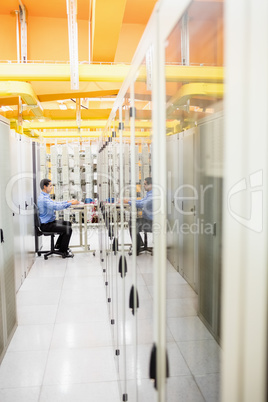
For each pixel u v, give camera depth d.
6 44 4.10
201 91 2.90
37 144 6.68
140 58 1.42
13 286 3.44
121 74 3.39
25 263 5.22
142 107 1.77
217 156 2.25
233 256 0.57
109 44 3.37
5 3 3.84
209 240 2.68
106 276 4.34
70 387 2.55
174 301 2.87
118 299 2.59
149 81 1.23
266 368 0.52
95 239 8.02
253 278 0.53
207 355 2.35
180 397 1.95
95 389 2.53
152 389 1.32
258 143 0.50
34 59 4.16
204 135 2.52
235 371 0.58
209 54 2.82
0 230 2.96
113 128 3.10
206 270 2.77
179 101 3.21
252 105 0.51
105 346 3.16
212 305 2.62
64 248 6.41
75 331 3.46
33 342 3.23
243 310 0.55
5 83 3.74
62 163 8.66
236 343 0.57
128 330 2.01
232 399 0.59
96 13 2.70
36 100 4.30
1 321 2.94
